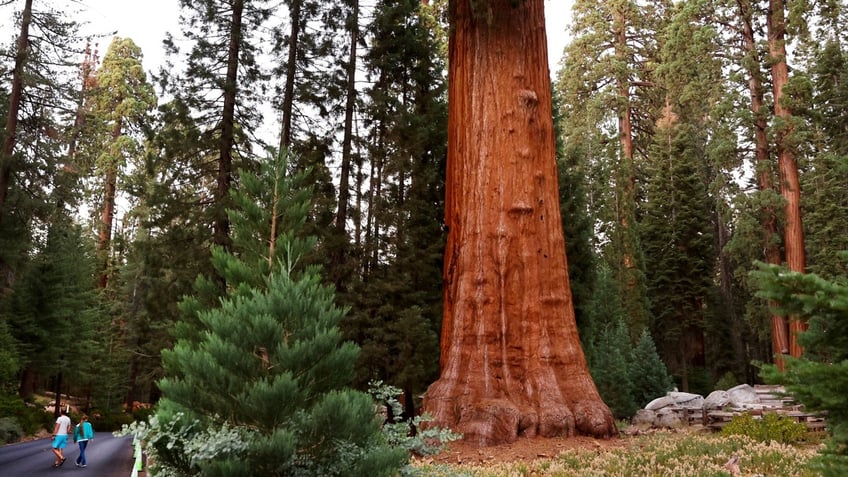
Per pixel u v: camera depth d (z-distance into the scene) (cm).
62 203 2800
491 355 1374
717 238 5228
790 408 1612
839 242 3269
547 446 1190
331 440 443
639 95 5441
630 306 3816
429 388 1396
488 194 1473
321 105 2284
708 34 3116
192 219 2030
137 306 4150
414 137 2153
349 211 2164
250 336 461
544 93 1566
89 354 3672
